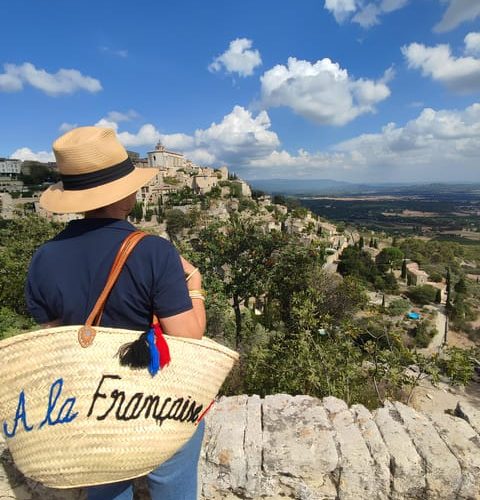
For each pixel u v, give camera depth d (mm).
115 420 1278
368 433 2775
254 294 10156
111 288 1307
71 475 1280
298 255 9852
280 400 3193
